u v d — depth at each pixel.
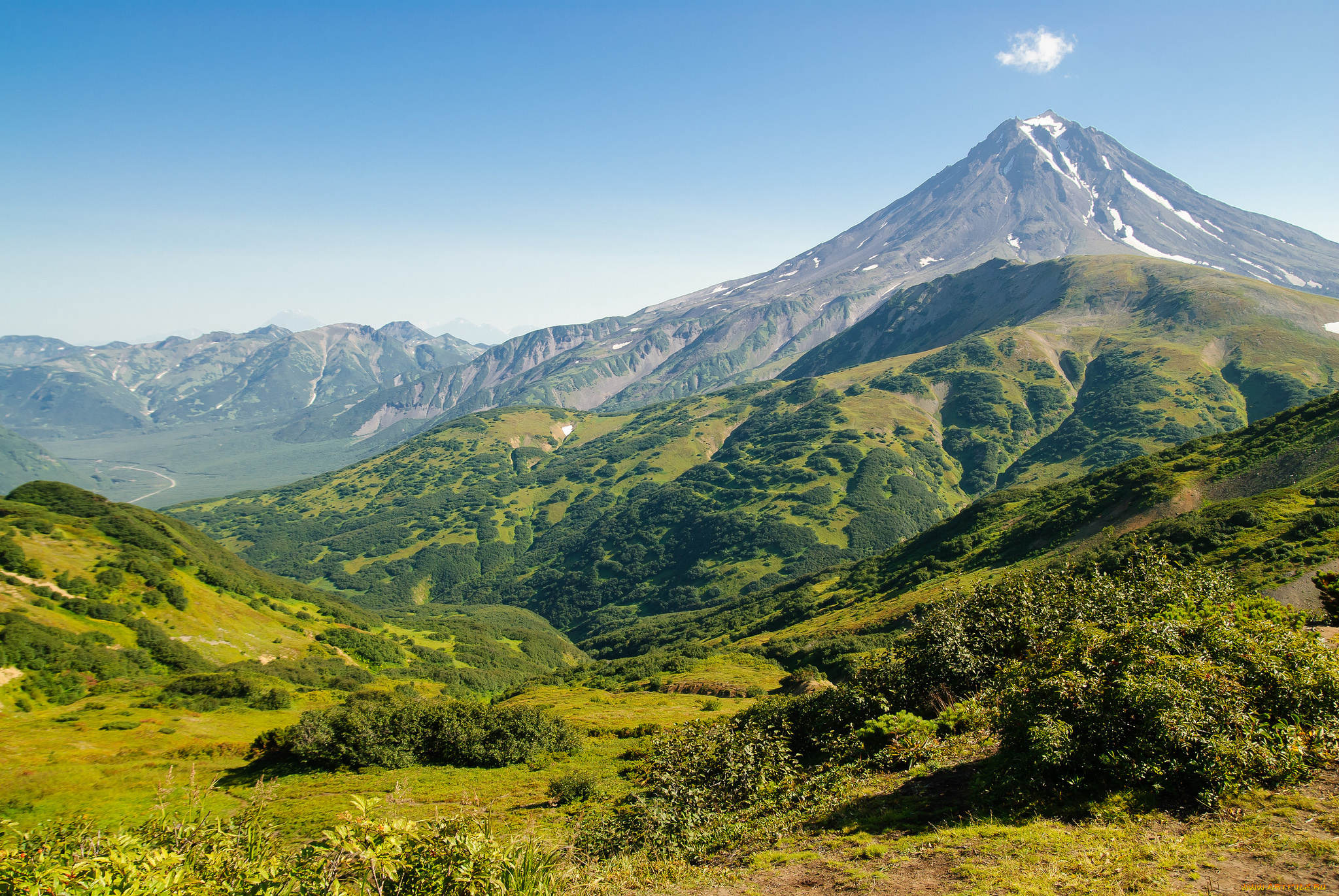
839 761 21.12
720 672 96.75
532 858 10.55
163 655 95.94
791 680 81.38
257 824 11.29
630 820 19.61
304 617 135.75
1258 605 18.64
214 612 114.88
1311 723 13.35
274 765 48.12
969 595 26.06
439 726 48.88
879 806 15.86
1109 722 13.38
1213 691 13.33
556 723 52.06
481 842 9.88
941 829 13.34
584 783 34.72
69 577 103.31
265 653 110.56
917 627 25.91
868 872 11.97
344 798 38.88
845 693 25.27
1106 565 54.72
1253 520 70.75
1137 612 20.08
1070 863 10.76
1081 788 13.28
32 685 78.44
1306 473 82.88
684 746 20.92
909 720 21.77
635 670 106.31
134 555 116.25
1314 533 62.69
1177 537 74.75
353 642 129.12
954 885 10.73
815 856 13.47
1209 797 11.90
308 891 9.06
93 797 41.53
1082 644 15.88
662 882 13.59
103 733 59.69
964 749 18.59
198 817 11.22
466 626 183.38
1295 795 11.73
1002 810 13.62
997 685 20.05
